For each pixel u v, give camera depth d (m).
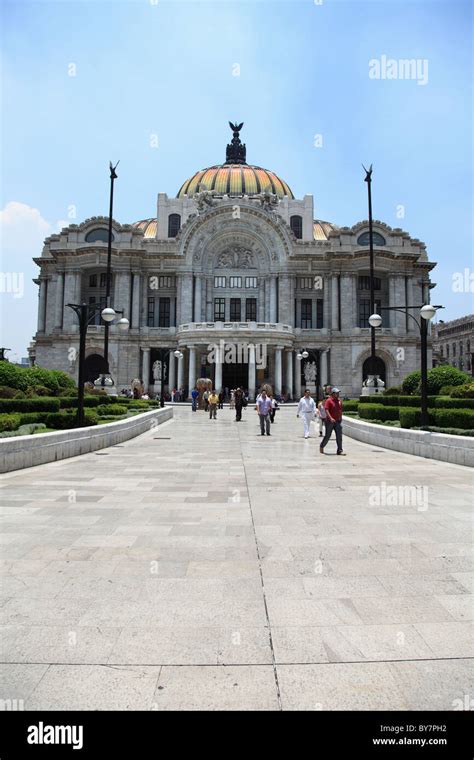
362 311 77.62
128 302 73.94
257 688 4.50
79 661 4.88
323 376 74.50
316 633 5.42
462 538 8.69
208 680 4.61
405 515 10.20
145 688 4.50
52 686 4.52
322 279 76.75
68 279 73.44
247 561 7.53
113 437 23.30
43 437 17.02
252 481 13.95
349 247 75.19
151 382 76.50
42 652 5.03
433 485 13.42
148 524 9.45
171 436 27.81
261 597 6.29
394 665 4.87
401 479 14.34
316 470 15.97
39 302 78.00
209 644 5.19
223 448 22.12
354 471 15.78
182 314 75.31
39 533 8.84
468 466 16.77
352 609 5.99
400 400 31.06
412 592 6.46
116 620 5.68
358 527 9.32
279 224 75.81
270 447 22.66
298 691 4.47
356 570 7.20
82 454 19.84
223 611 5.91
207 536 8.73
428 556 7.79
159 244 77.19
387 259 75.06
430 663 4.91
